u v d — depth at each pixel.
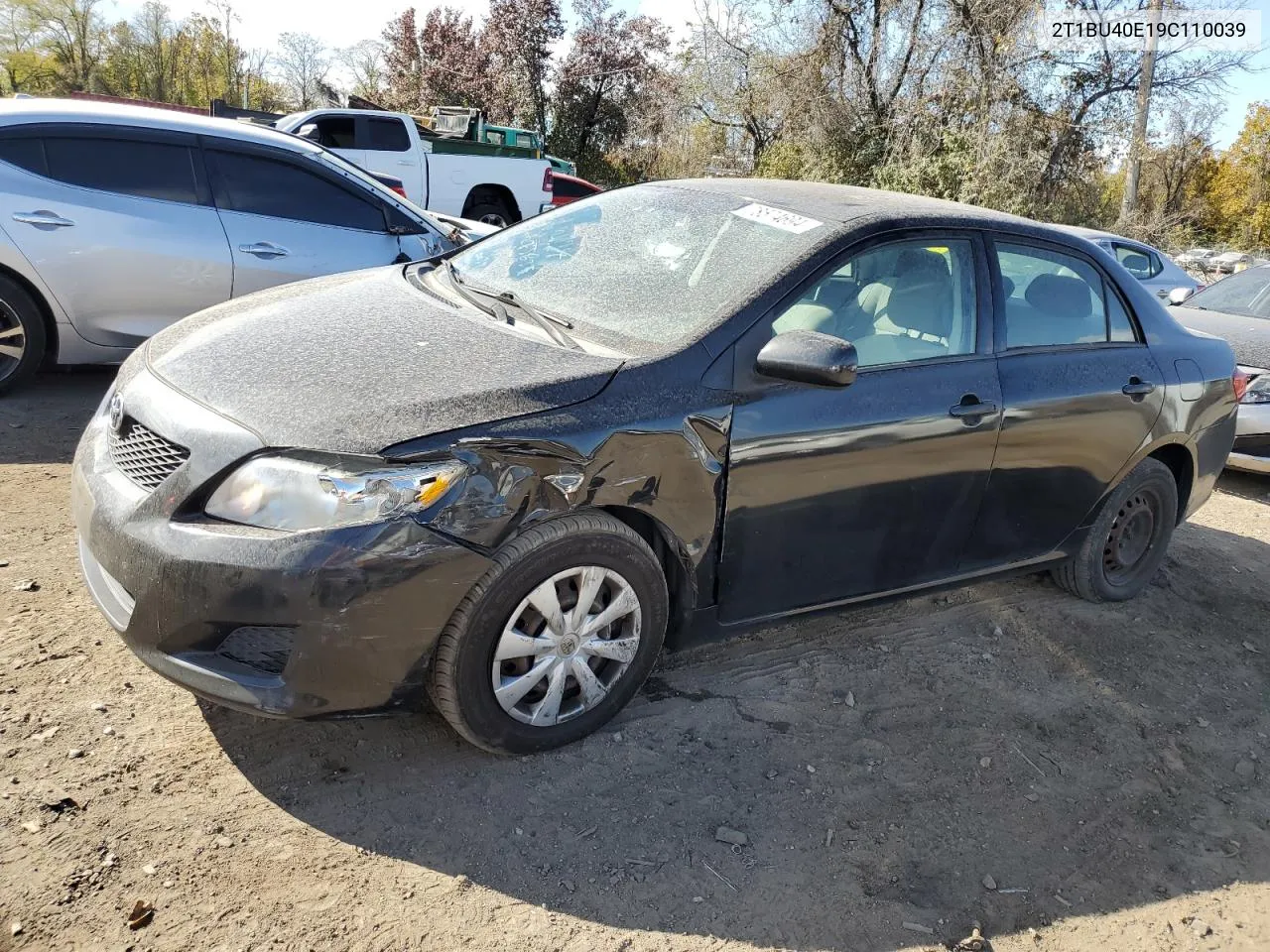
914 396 3.49
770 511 3.24
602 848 2.73
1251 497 7.04
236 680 2.58
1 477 4.65
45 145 5.57
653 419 2.93
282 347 3.04
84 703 3.03
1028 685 3.91
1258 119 38.81
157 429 2.77
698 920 2.54
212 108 14.16
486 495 2.66
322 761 2.91
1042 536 4.21
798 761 3.22
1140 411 4.28
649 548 3.04
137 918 2.29
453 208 14.76
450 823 2.74
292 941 2.31
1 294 5.48
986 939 2.62
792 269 3.30
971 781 3.26
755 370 3.15
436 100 32.75
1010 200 20.45
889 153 22.36
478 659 2.78
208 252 5.94
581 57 31.73
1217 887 2.96
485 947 2.37
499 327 3.25
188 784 2.75
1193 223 29.66
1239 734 3.81
